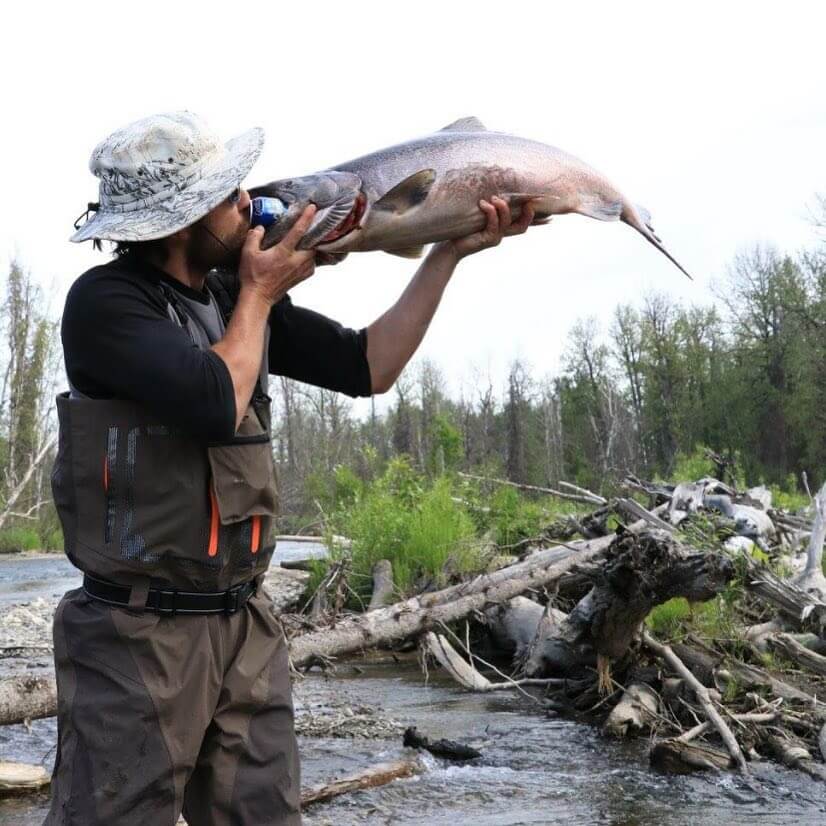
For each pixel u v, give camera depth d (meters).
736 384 58.16
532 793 5.14
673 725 6.22
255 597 2.68
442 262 2.99
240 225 2.58
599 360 67.44
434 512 12.17
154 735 2.41
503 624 9.43
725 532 8.98
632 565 6.37
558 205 2.98
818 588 8.67
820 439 54.03
